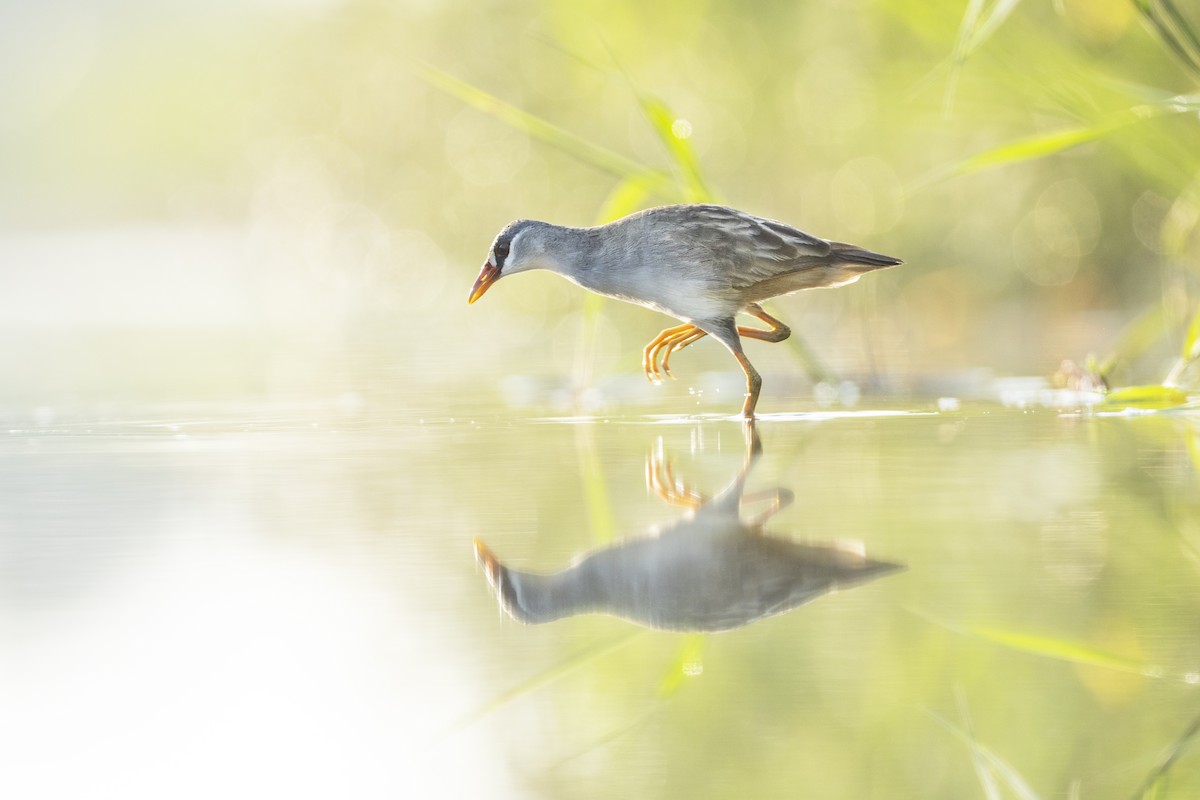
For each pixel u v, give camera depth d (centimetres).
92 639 648
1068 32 1417
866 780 502
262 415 1323
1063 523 813
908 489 912
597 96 1977
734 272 1175
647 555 767
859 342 1756
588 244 1209
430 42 2273
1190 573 711
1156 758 514
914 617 649
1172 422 1167
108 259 3291
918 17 1365
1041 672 582
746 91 1914
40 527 856
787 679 581
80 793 497
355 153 2442
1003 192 1838
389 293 2383
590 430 1196
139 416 1329
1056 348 1616
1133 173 1561
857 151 1853
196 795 495
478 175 2155
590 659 612
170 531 845
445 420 1273
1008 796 488
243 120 3316
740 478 966
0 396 1490
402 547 801
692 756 521
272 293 2683
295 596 708
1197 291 1402
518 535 819
